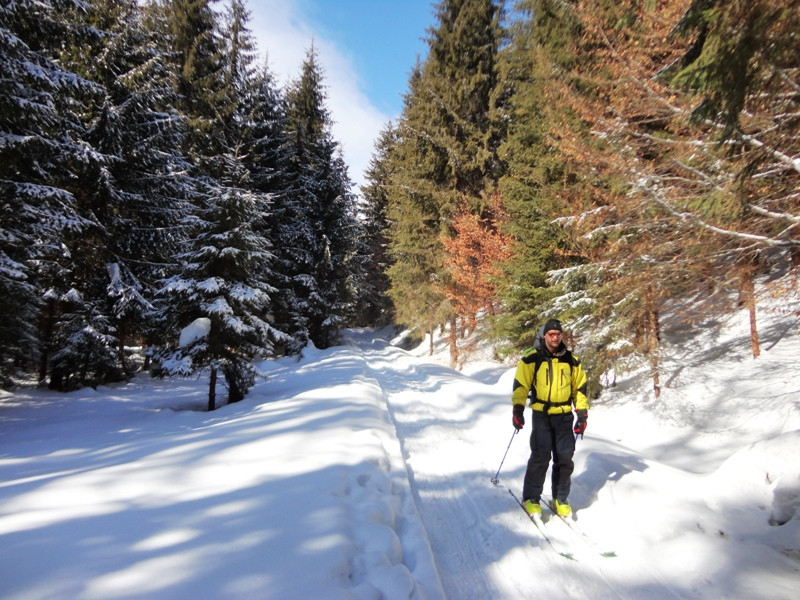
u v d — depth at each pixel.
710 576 2.77
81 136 13.87
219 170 20.69
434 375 13.63
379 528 2.99
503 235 16.45
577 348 10.05
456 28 19.20
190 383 15.49
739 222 5.52
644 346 8.41
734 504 3.61
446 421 7.82
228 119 24.00
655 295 7.54
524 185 11.44
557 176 10.40
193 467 4.28
